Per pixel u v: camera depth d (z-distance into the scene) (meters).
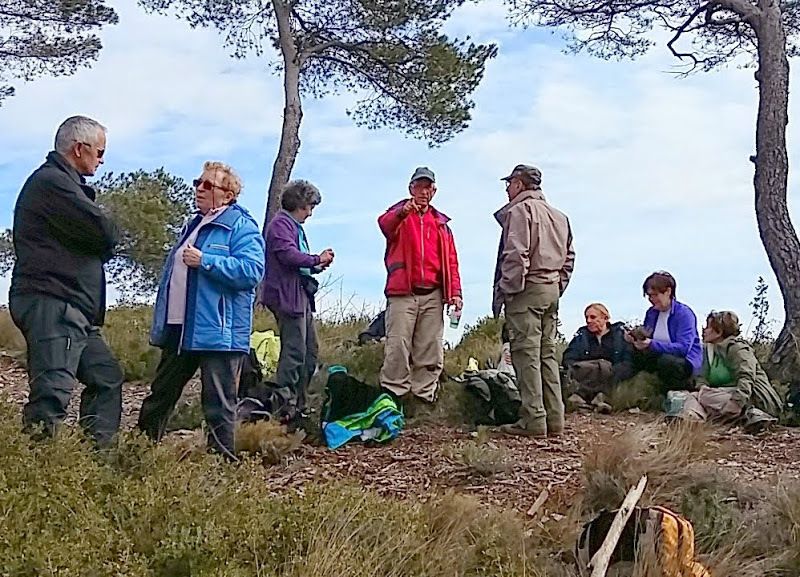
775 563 4.77
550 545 4.82
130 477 4.59
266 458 6.54
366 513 4.39
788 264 10.41
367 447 7.10
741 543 4.90
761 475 6.38
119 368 5.54
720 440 7.51
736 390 8.15
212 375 5.69
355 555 4.04
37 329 5.04
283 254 7.24
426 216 7.81
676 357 8.92
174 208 23.00
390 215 7.79
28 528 3.62
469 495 5.62
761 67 10.97
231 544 3.99
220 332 5.63
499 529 4.66
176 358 5.89
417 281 7.70
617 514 4.59
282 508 4.39
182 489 4.34
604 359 9.35
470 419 7.90
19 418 4.96
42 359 5.04
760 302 11.25
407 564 4.08
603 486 5.57
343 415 7.35
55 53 20.84
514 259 7.32
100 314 5.33
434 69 19.08
